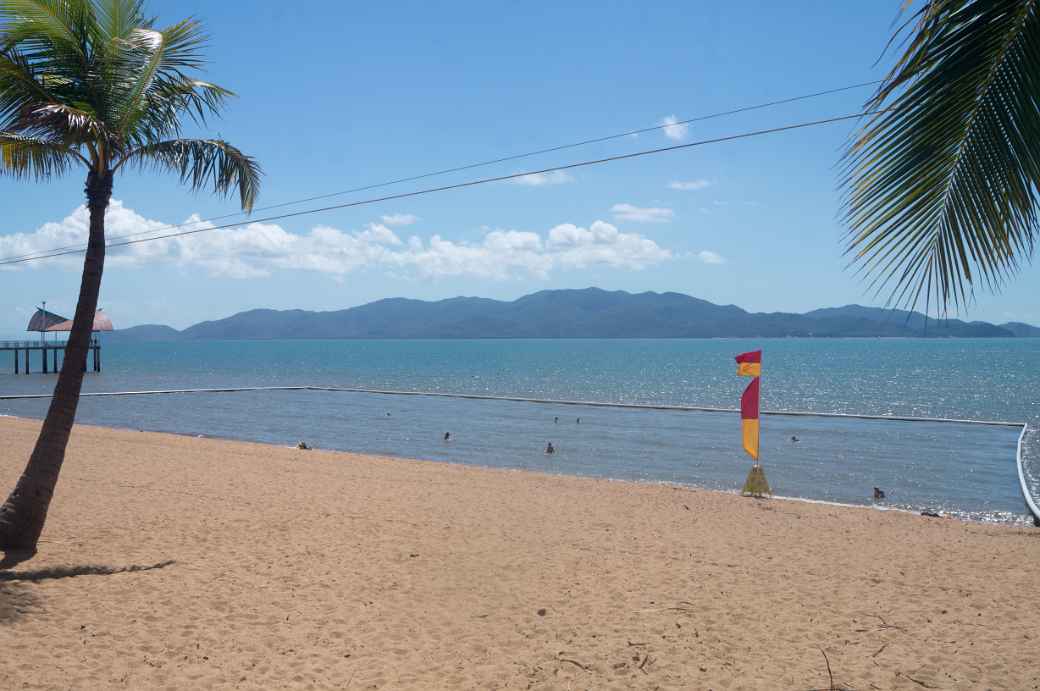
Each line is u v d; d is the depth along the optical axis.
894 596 8.08
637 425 32.78
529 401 45.09
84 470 16.25
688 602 7.85
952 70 3.05
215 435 29.47
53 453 9.18
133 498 13.12
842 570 9.13
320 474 16.73
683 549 10.17
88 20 8.35
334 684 5.84
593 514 12.70
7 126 8.00
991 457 23.91
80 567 8.55
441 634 6.95
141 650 6.38
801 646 6.64
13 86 8.30
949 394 53.94
